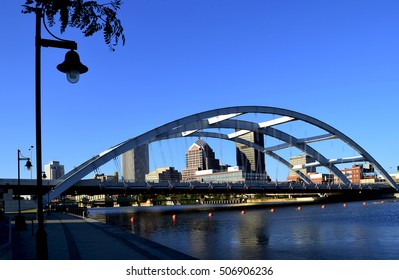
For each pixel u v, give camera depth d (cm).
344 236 3219
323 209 9431
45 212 7100
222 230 4184
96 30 804
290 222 5166
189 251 2475
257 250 2467
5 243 1446
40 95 1068
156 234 3878
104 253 1870
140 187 8925
